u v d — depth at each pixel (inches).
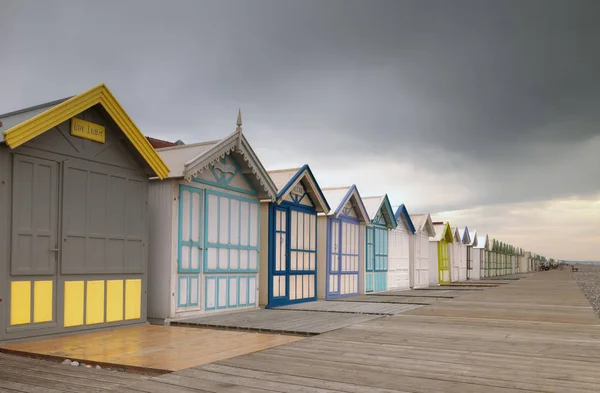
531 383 207.8
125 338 321.1
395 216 901.2
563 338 322.7
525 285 1114.1
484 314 464.1
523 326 379.9
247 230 505.4
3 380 213.2
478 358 256.8
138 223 382.9
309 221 625.6
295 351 271.7
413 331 348.5
